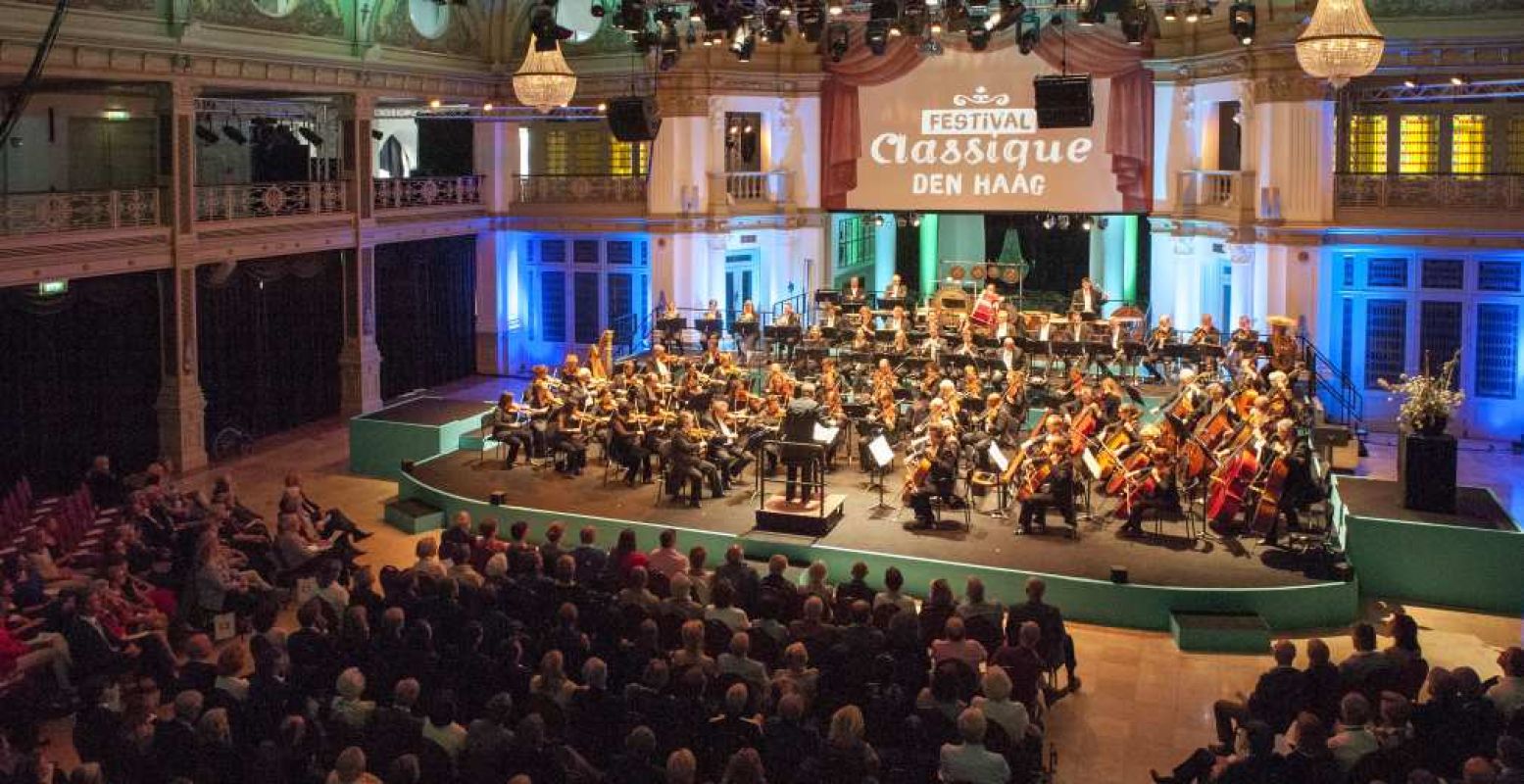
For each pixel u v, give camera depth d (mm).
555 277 32188
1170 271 28297
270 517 20297
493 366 32625
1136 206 28422
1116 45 27969
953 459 18016
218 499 16891
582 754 10203
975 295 30219
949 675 10398
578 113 30766
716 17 22328
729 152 31516
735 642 11141
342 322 27594
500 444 22750
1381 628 15688
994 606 13227
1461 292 24125
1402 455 17609
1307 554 16562
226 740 9516
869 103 30406
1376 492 18094
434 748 9578
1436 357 24562
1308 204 24547
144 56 21078
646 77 29875
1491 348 24094
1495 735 9766
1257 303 25344
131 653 13273
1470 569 16297
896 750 9906
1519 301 23641
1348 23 16281
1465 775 8477
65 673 12961
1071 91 24219
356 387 27656
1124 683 14148
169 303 22438
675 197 30078
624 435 20172
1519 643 15188
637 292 31234
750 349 28156
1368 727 10086
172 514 16375
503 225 32094
